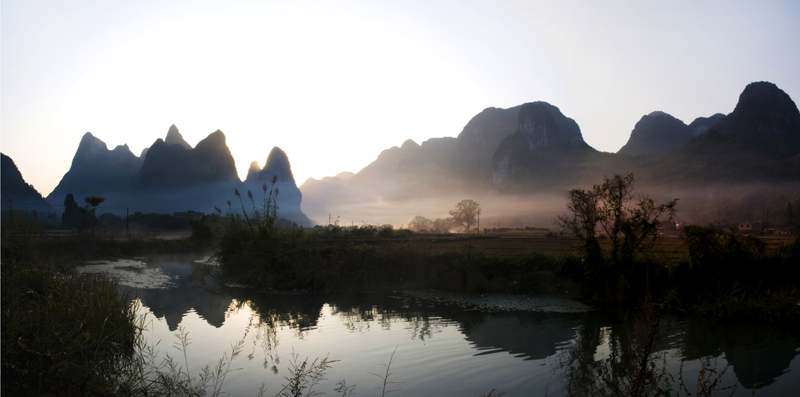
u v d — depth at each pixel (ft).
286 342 45.52
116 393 26.21
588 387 33.12
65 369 25.31
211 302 68.64
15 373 23.75
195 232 168.14
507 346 44.70
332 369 37.27
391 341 46.47
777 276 67.51
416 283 86.89
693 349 45.60
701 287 67.46
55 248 115.75
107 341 33.83
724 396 33.19
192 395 28.60
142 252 146.20
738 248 69.26
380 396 31.60
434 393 32.22
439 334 49.78
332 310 63.72
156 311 61.21
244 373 35.76
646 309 24.71
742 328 55.16
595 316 61.00
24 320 28.78
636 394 24.13
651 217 75.31
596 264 74.54
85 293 40.01
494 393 32.09
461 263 85.35
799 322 56.65
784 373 38.06
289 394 31.22
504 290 79.77
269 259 86.74
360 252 93.30
